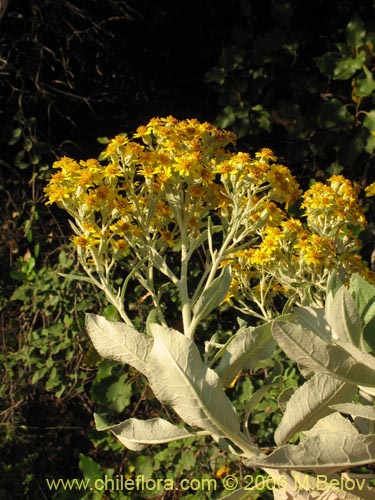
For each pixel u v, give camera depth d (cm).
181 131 61
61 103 154
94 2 155
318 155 145
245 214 61
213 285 55
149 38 154
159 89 154
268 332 48
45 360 137
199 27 153
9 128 153
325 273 69
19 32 154
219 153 64
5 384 138
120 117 154
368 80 140
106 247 59
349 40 141
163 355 44
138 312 136
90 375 139
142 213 60
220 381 44
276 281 81
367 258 132
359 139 141
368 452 41
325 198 72
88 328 49
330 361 42
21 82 155
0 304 144
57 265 140
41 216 148
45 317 139
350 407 42
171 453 128
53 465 138
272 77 147
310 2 148
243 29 151
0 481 133
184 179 60
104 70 155
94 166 61
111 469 130
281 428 46
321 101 148
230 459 125
